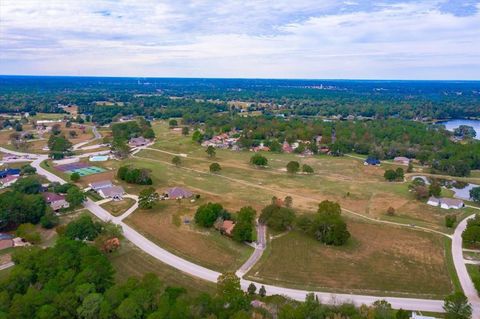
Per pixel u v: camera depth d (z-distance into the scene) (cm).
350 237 10794
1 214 10506
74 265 7650
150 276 7144
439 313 7400
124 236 10394
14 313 6209
